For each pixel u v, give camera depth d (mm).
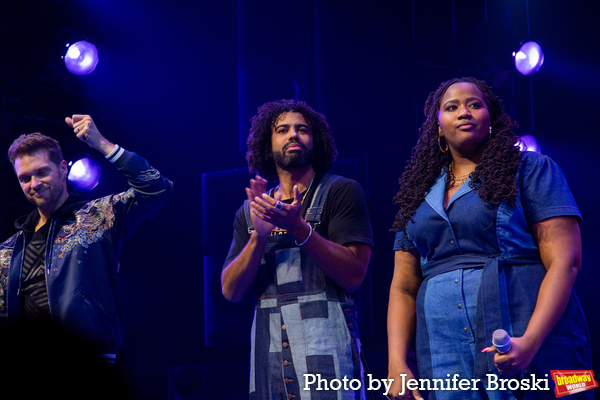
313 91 4969
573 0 5555
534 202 1809
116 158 2564
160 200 2643
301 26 5031
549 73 5633
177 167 5137
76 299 2424
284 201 2457
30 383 2234
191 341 4824
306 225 2119
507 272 1790
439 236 1914
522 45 5086
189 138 5172
